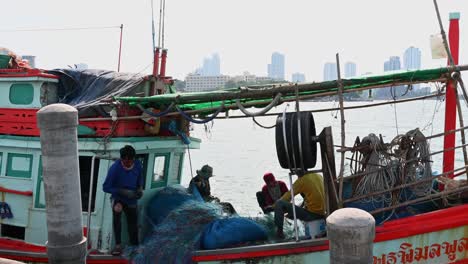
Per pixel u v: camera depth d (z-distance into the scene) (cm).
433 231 681
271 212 917
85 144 808
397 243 682
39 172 834
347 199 730
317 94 763
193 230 777
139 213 856
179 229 779
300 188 777
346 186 782
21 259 804
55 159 539
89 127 815
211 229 764
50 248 547
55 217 546
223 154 3812
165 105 825
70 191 547
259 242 762
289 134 689
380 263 684
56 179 541
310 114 707
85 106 798
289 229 851
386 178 730
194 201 852
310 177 778
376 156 732
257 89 734
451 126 802
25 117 838
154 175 893
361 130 4956
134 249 777
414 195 746
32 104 843
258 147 4366
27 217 841
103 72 910
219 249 728
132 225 789
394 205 711
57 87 881
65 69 905
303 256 696
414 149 736
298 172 717
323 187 782
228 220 780
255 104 825
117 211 770
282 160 708
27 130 834
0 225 872
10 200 858
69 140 543
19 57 930
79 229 559
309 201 770
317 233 761
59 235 546
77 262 552
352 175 718
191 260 736
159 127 866
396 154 732
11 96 861
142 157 864
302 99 752
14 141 835
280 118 707
